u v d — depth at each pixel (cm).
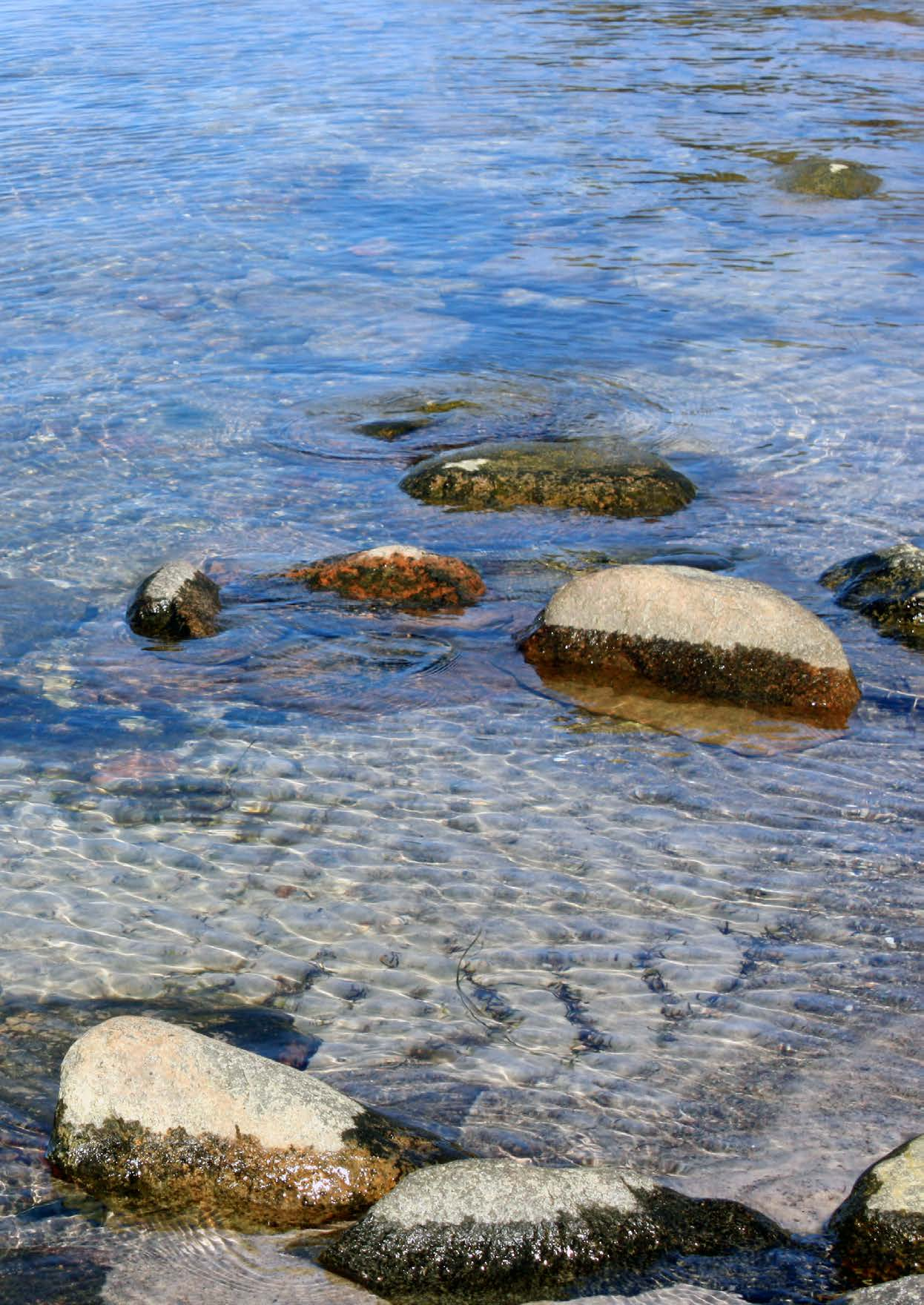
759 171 1902
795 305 1423
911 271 1524
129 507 1000
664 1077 486
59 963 550
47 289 1448
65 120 2147
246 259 1554
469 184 1839
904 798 669
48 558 923
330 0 3312
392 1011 524
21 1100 470
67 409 1166
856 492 1021
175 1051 446
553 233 1656
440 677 791
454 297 1452
